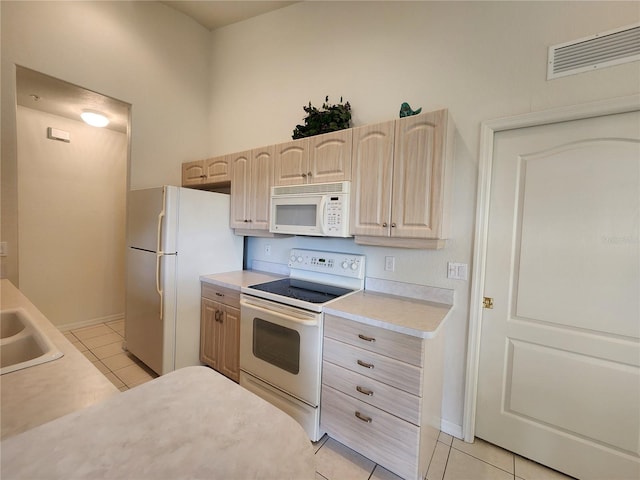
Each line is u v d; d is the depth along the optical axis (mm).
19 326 1392
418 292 1980
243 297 2127
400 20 2059
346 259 2201
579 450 1565
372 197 1801
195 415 701
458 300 1856
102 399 755
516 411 1733
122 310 3803
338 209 1905
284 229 2184
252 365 2057
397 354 1463
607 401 1496
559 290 1599
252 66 2967
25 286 3082
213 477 529
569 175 1561
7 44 2086
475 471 1616
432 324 1477
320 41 2482
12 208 2156
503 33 1698
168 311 2287
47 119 3137
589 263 1524
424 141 1623
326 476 1556
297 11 2643
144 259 2453
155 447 589
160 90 2934
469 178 1809
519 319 1713
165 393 789
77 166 3375
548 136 1611
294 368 1834
